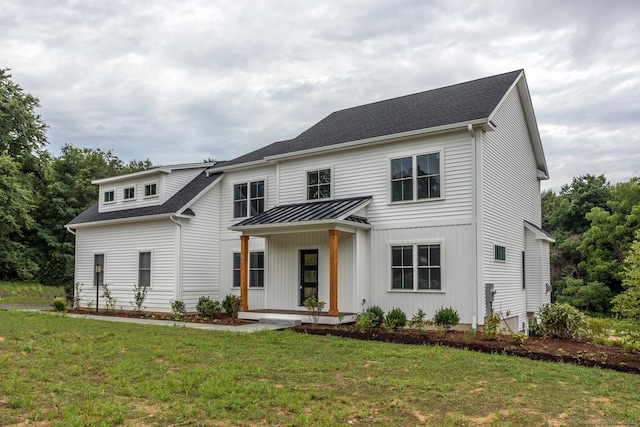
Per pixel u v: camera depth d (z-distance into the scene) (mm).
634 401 7035
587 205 38906
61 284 33656
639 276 10562
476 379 8062
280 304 17000
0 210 25453
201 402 6594
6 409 6242
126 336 11695
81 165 41531
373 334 12219
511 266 15992
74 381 7617
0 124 27828
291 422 5906
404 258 14680
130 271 20266
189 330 13016
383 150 15367
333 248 14234
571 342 11930
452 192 13938
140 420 5945
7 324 13211
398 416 6203
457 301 13602
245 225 16031
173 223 18828
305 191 17094
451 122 13898
